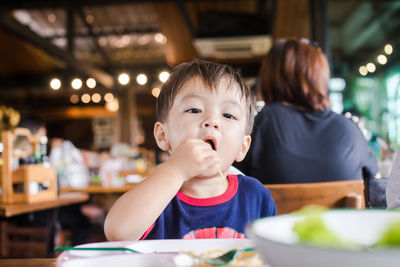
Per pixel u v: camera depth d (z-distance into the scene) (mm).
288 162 1338
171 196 595
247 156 1394
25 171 2221
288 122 1383
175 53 8875
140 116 16609
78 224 3658
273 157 1352
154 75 12562
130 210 571
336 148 1341
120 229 564
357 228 289
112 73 13211
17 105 15578
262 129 1392
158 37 12031
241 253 405
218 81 744
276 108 1423
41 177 2375
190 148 621
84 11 10484
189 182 812
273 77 1501
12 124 14469
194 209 786
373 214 296
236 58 8391
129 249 448
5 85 12031
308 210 257
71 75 11719
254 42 7164
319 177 1329
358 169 1378
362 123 2834
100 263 381
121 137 14336
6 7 7520
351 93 11812
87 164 6469
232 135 741
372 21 10664
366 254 194
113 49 12609
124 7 10445
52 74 11773
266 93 1562
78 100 16000
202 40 7020
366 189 1036
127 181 4387
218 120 726
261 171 1378
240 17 6945
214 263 379
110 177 4016
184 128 724
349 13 11000
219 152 725
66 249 451
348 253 196
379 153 2652
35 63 11172
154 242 491
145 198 578
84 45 12359
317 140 1358
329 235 236
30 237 3246
